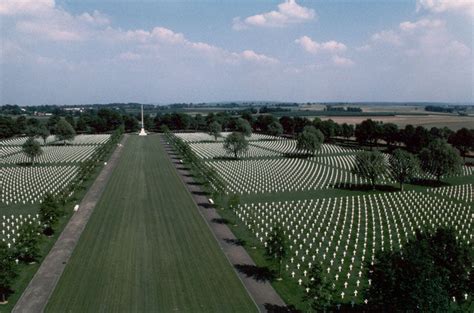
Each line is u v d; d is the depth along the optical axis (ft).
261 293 170.71
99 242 224.74
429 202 328.70
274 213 294.46
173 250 215.31
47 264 195.00
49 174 427.33
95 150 589.73
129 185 367.66
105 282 176.96
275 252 187.83
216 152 610.24
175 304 159.22
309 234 250.78
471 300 153.38
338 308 160.04
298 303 163.02
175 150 624.18
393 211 302.86
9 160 521.65
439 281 124.57
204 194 339.57
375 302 140.87
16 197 336.08
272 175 436.35
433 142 424.46
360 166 386.93
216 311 154.51
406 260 127.95
